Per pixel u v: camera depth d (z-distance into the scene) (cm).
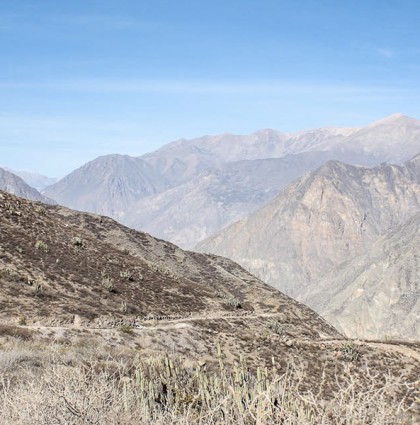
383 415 549
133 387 849
